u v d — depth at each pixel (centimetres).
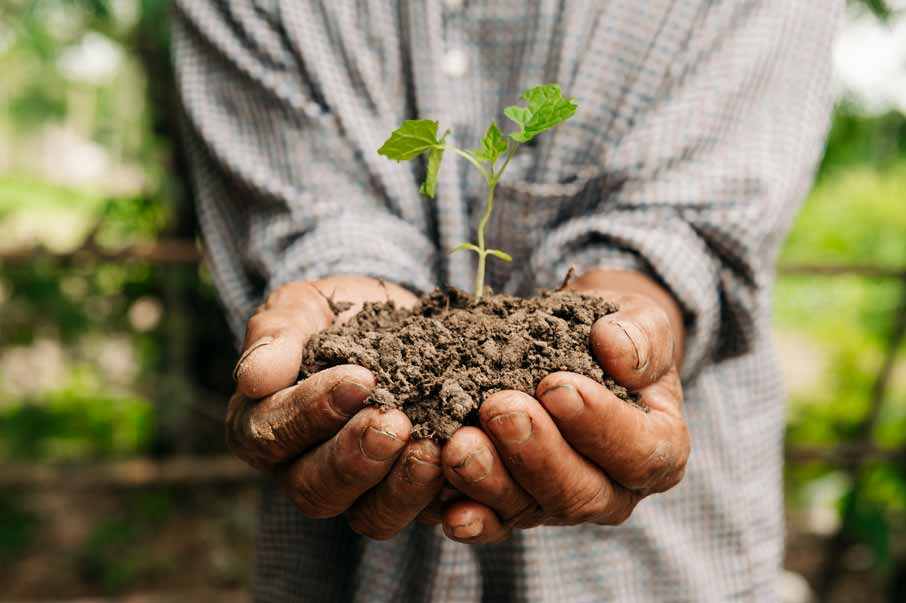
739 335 62
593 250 59
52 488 142
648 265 58
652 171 59
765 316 62
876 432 167
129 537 146
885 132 139
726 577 65
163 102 139
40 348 162
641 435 47
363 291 58
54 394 170
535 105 53
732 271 59
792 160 60
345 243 60
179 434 154
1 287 141
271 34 64
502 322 51
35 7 130
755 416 68
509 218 62
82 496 158
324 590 63
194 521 152
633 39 60
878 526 133
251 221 65
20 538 144
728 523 65
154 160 143
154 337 150
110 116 146
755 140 60
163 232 148
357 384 46
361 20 63
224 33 65
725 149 60
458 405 46
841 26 65
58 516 153
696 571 64
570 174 61
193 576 139
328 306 55
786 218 60
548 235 62
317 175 62
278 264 61
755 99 61
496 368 49
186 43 68
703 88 60
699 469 64
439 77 63
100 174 238
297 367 50
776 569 69
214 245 67
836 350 198
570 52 61
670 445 49
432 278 63
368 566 62
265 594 66
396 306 58
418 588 61
